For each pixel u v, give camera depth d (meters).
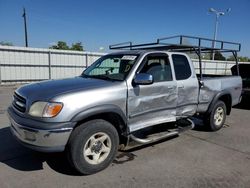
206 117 5.80
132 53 4.48
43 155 4.22
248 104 9.77
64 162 3.98
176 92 4.69
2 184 3.29
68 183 3.36
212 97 5.67
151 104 4.25
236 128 6.38
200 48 5.35
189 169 3.86
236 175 3.71
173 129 5.06
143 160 4.15
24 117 3.38
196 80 5.16
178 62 4.88
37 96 3.37
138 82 3.90
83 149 3.47
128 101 3.90
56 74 18.88
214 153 4.56
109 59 4.68
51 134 3.17
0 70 16.31
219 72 27.42
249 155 4.50
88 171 3.56
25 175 3.55
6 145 4.64
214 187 3.35
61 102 3.23
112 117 3.88
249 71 9.70
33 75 17.84
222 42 5.89
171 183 3.42
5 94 12.05
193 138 5.42
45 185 3.30
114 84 3.79
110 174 3.64
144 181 3.46
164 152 4.54
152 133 4.80
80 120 3.36
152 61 4.41
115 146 3.82
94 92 3.51
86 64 20.30
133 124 4.08
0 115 7.11
